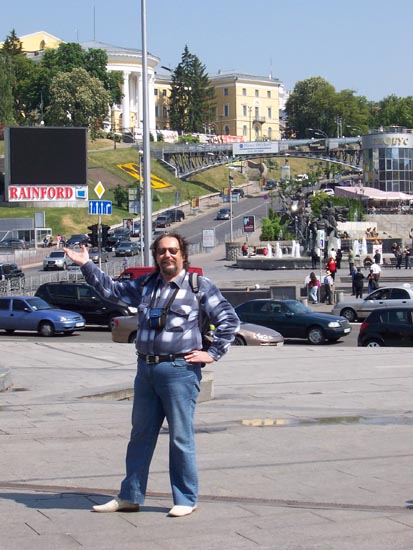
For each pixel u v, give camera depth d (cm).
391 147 11969
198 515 757
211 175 16300
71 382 1762
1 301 3650
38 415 1324
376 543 684
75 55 17400
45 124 15612
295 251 7469
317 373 1977
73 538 694
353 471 957
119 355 2402
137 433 749
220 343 729
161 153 15338
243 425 1266
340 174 16738
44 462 988
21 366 2109
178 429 733
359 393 1661
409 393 1653
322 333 3109
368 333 2712
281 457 1030
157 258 732
